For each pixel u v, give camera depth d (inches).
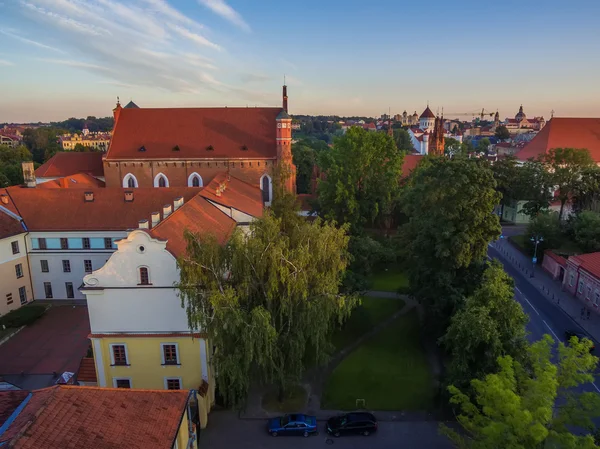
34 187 2431.1
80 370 1310.3
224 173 2878.9
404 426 1268.5
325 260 1219.2
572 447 737.0
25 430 650.2
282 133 2979.8
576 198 3186.5
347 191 2610.7
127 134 3083.2
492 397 827.4
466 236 1507.1
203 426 1246.3
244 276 1144.8
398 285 2293.3
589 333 1788.9
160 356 1259.2
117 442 714.8
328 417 1307.8
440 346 1657.2
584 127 4217.5
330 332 1675.7
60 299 2111.2
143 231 1178.6
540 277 2447.1
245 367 1139.3
